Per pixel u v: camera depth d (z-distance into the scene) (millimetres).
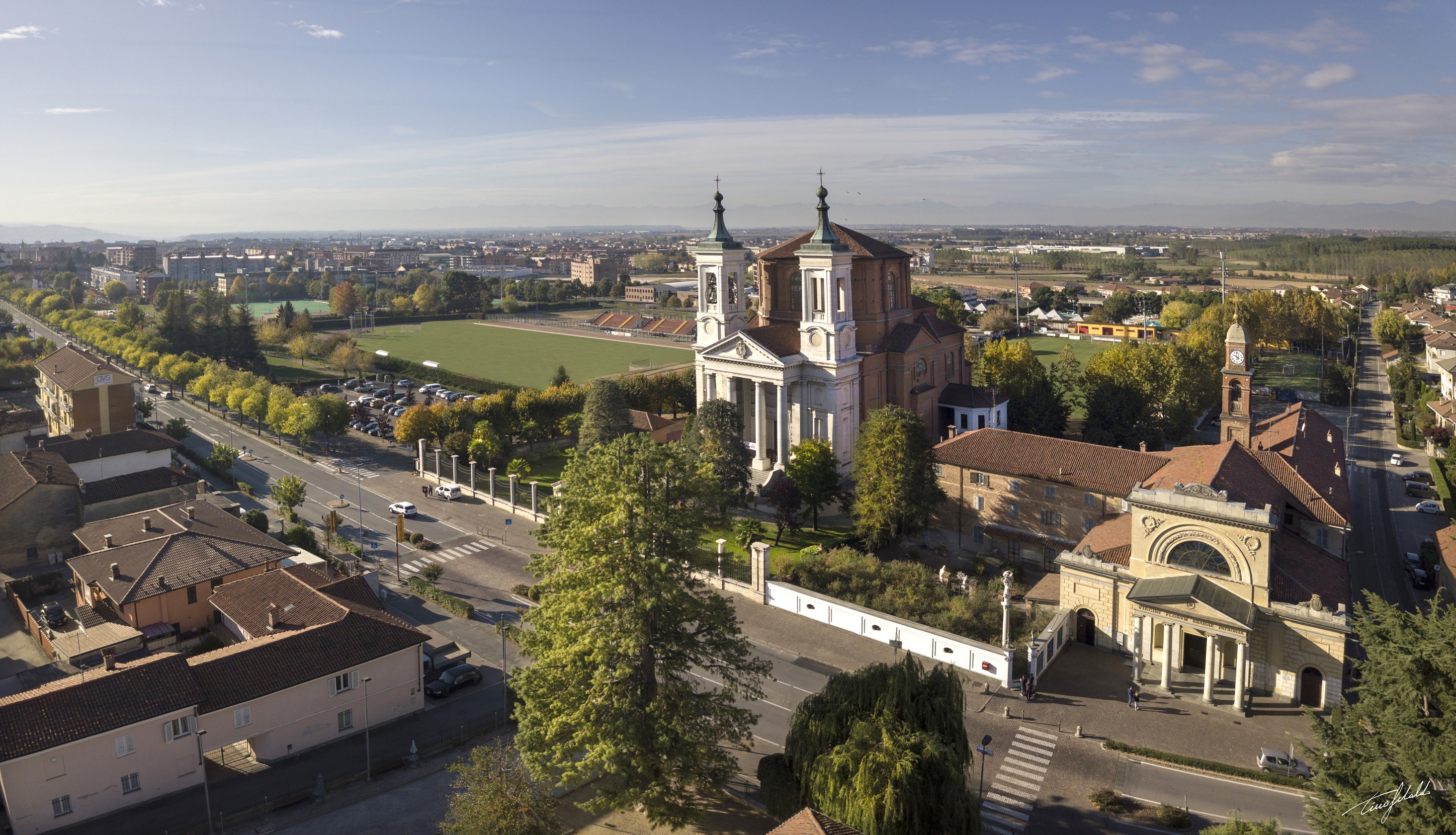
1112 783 57375
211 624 83812
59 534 102438
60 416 154250
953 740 49594
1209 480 71750
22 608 86938
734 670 72812
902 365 132125
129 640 77250
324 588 75625
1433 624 42562
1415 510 113438
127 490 107938
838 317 124375
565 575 52531
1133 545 71625
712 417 112250
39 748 53688
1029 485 96312
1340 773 43406
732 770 54219
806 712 51750
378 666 67562
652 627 53406
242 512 110562
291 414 151625
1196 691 68125
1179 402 144125
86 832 55156
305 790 59469
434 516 116938
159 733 58500
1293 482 81312
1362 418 166250
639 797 49812
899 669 51094
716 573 91500
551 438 153875
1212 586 67812
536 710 52312
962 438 104688
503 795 49875
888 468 94438
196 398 195000
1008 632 72000
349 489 130000
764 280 141375
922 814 45938
